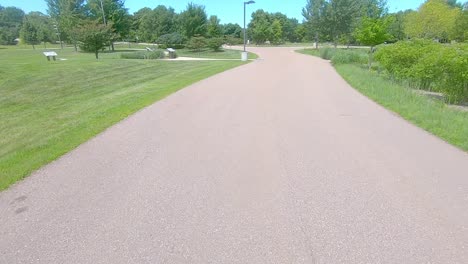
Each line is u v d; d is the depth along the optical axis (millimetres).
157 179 4254
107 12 46250
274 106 8727
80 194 3867
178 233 3061
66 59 27938
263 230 3092
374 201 3600
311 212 3393
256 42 70938
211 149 5383
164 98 9898
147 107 8664
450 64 9234
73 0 46250
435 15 35688
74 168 4668
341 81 13875
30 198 3783
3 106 9422
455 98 9586
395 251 2760
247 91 11172
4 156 5293
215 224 3199
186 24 48375
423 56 11359
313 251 2777
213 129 6555
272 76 15617
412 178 4188
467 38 31156
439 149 5316
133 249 2834
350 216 3303
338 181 4125
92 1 45594
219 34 53688
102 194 3859
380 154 5094
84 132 6457
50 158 5047
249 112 8031
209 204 3584
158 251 2805
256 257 2713
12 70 17000
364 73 15516
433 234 2988
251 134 6195
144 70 18484
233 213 3396
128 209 3506
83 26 28641
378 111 8156
